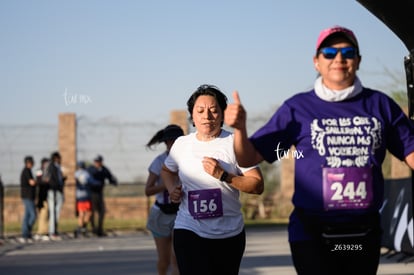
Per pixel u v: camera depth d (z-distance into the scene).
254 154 9.48
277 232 38.22
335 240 9.55
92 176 38.72
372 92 9.68
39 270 23.69
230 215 12.73
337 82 9.46
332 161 9.48
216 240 12.70
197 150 12.84
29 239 36.91
